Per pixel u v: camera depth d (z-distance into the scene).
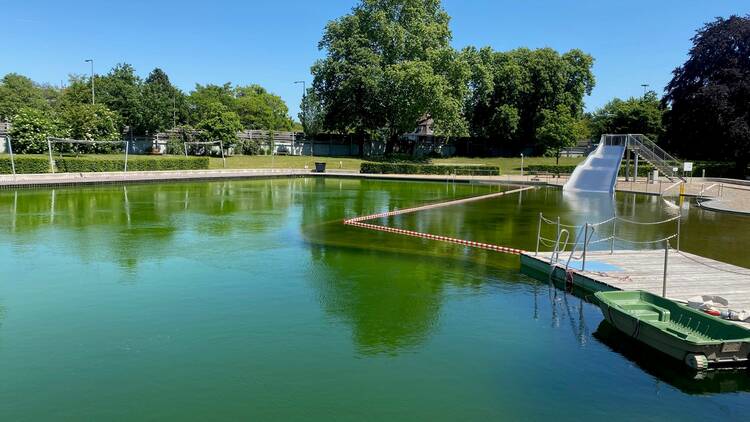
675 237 17.56
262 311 9.91
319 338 8.70
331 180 42.12
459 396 6.91
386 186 37.75
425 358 8.02
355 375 7.43
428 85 50.19
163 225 18.86
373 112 56.31
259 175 42.12
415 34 56.91
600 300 9.16
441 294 11.11
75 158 38.69
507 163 59.91
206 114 58.16
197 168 45.16
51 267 12.85
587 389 7.16
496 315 9.91
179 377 7.30
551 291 11.45
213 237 16.80
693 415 6.56
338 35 57.41
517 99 65.31
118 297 10.62
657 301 9.02
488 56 64.62
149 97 54.44
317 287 11.48
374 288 11.46
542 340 8.76
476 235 17.81
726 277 11.42
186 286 11.41
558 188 37.78
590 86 68.69
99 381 7.17
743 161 46.72
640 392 7.11
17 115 42.81
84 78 63.47
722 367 7.57
